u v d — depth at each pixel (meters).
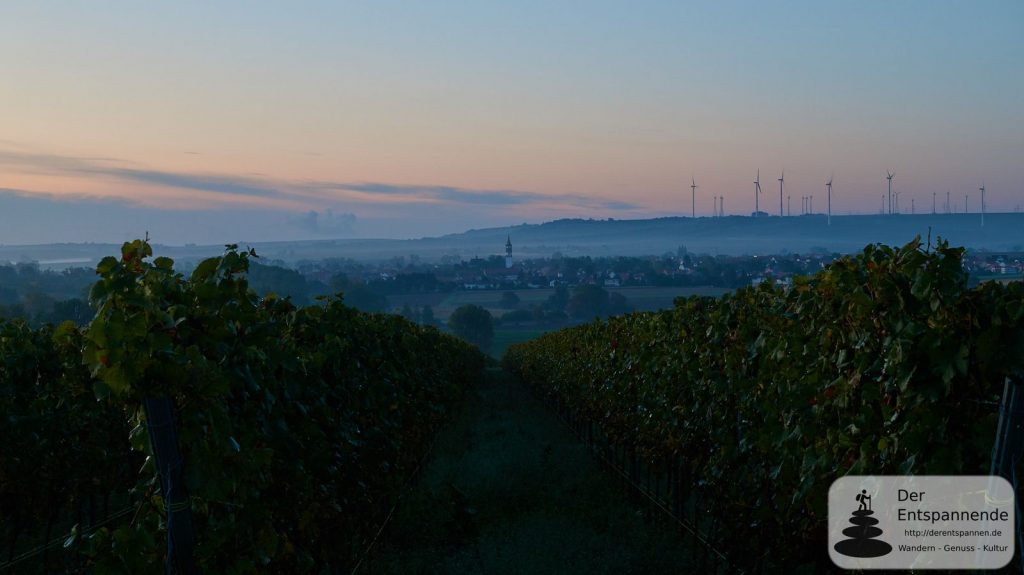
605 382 14.07
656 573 7.69
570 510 10.34
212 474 4.23
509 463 13.03
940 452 4.06
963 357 3.92
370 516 8.59
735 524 6.94
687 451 8.81
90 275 94.56
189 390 4.19
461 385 26.30
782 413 6.11
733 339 7.80
